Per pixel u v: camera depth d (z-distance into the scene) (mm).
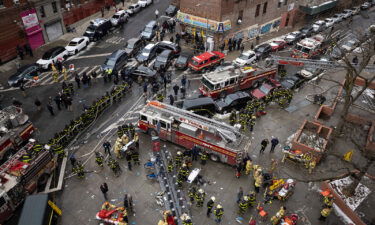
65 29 37156
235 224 15070
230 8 32719
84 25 39844
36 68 27422
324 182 16828
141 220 15062
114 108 23734
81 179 17359
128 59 31203
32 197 13953
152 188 16922
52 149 17500
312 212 15820
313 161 17797
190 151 18594
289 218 14797
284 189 16188
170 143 20219
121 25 39250
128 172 17938
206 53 29812
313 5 43250
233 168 18438
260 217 15312
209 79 24109
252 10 35812
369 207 15773
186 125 18750
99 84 26906
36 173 16094
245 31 36656
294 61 27766
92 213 15398
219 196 16531
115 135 20859
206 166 18516
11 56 30672
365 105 25125
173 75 28953
